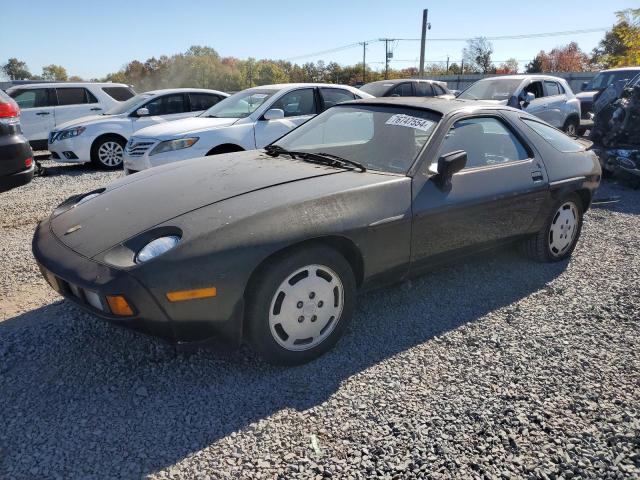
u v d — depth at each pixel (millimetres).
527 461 2115
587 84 15227
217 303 2412
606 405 2473
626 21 17578
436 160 3301
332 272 2781
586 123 12164
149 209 2723
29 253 4516
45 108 11188
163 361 2779
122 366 2729
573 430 2301
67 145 9336
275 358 2666
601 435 2273
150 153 6484
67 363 2750
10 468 2020
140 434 2221
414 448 2166
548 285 3883
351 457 2109
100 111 11805
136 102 10102
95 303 2375
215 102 10672
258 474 2014
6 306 3432
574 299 3648
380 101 3912
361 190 2910
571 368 2777
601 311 3465
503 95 10547
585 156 4461
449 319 3328
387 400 2479
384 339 3066
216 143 6566
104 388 2539
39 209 6332
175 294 2318
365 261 2924
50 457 2082
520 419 2355
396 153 3361
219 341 2609
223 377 2650
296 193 2768
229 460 2080
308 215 2650
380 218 2912
